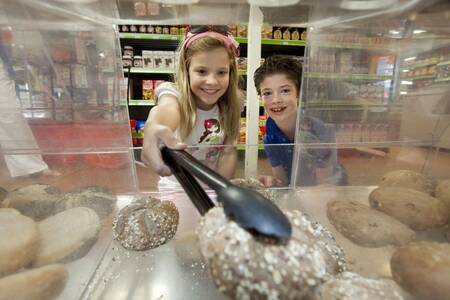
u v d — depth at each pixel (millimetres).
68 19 535
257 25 594
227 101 1050
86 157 525
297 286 199
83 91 643
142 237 394
